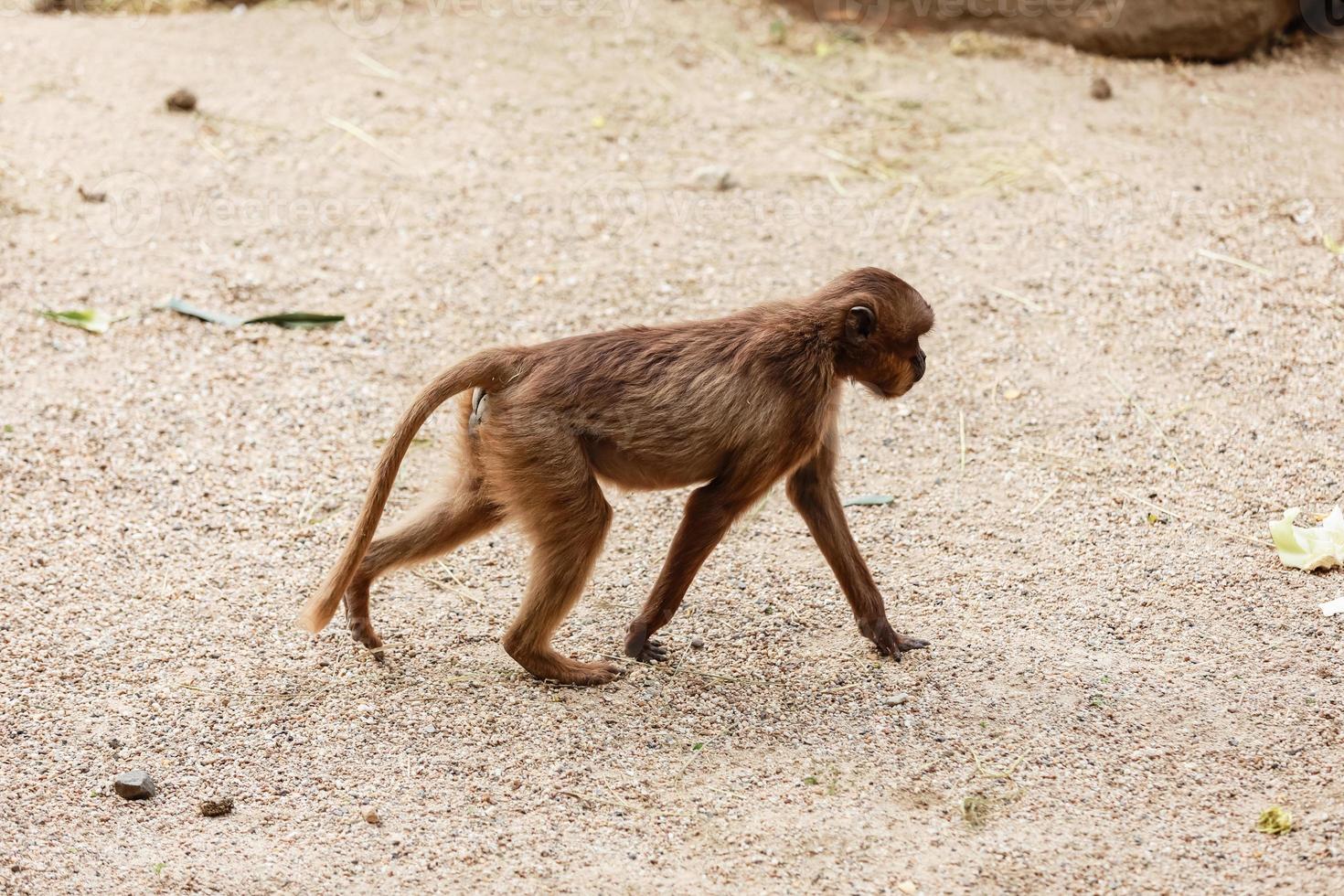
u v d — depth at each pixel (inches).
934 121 429.1
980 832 194.9
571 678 232.1
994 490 287.9
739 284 353.4
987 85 447.8
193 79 445.7
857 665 237.6
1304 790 200.4
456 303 351.3
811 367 227.6
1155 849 189.8
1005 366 325.4
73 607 250.1
